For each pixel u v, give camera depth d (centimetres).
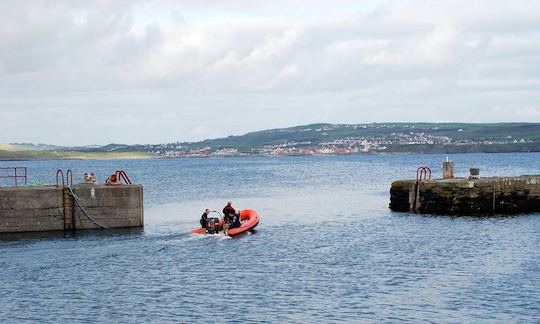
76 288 3350
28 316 2889
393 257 4053
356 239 4794
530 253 4091
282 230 5353
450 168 6172
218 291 3269
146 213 6931
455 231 4984
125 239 4725
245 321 2792
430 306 2958
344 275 3575
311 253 4241
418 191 5981
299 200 8394
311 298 3117
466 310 2891
